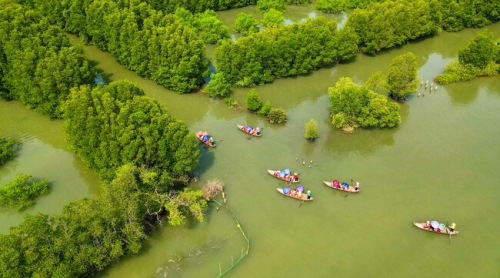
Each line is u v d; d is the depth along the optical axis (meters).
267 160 76.75
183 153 65.62
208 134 83.38
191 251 60.47
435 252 59.97
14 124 87.31
